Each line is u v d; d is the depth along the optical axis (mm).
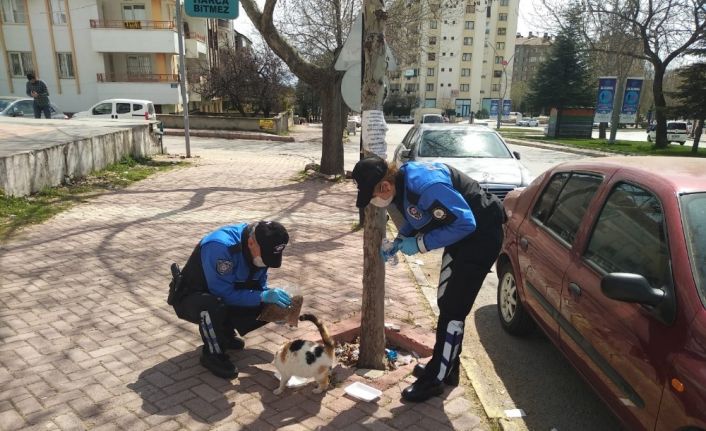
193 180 11062
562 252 3434
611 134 29203
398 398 3180
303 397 3143
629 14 24547
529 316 4133
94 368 3367
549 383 3600
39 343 3680
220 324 3285
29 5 32969
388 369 3615
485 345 4191
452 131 9023
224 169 12812
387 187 2873
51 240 6254
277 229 3230
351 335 4012
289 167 13750
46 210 7652
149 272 5227
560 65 47344
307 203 9102
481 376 3674
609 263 2912
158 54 34625
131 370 3357
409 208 2902
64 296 4551
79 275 5082
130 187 9953
